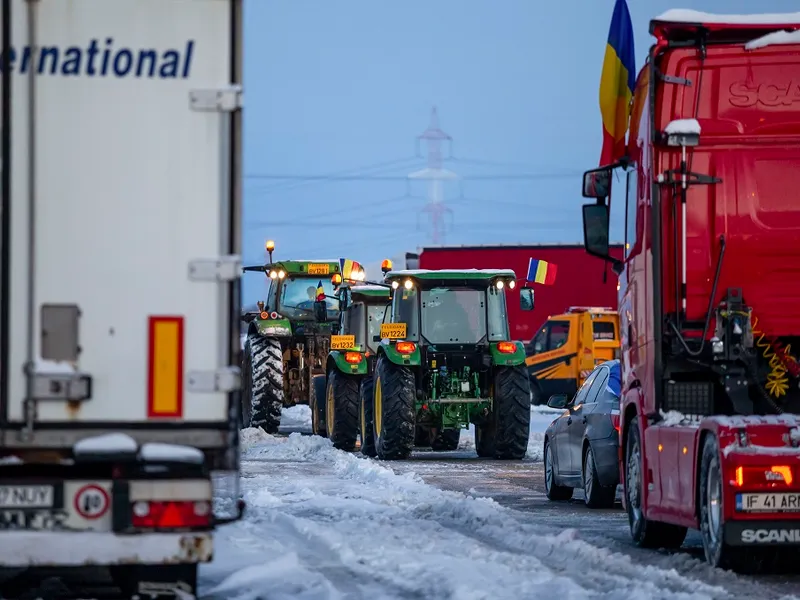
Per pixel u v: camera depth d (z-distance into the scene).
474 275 85.19
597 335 139.12
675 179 40.94
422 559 39.09
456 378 83.38
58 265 28.48
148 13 28.89
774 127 41.19
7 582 35.00
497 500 59.75
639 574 36.41
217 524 29.11
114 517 28.22
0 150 28.48
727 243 41.03
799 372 41.19
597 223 45.16
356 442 96.06
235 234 28.92
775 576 37.06
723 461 35.72
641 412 42.69
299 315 107.69
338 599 32.12
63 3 28.70
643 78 42.91
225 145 28.98
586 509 55.72
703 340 40.06
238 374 28.70
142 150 28.78
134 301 28.59
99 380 28.44
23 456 28.28
